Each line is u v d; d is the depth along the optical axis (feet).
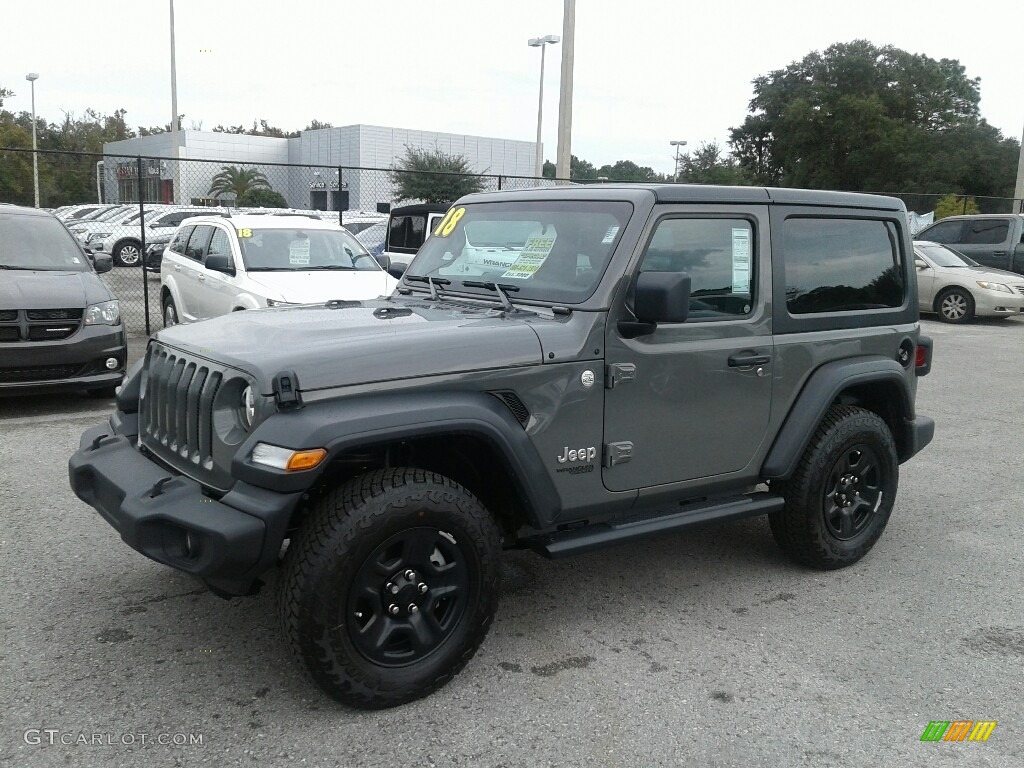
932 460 23.26
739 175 135.95
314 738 10.00
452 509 10.53
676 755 9.89
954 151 133.28
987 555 16.44
